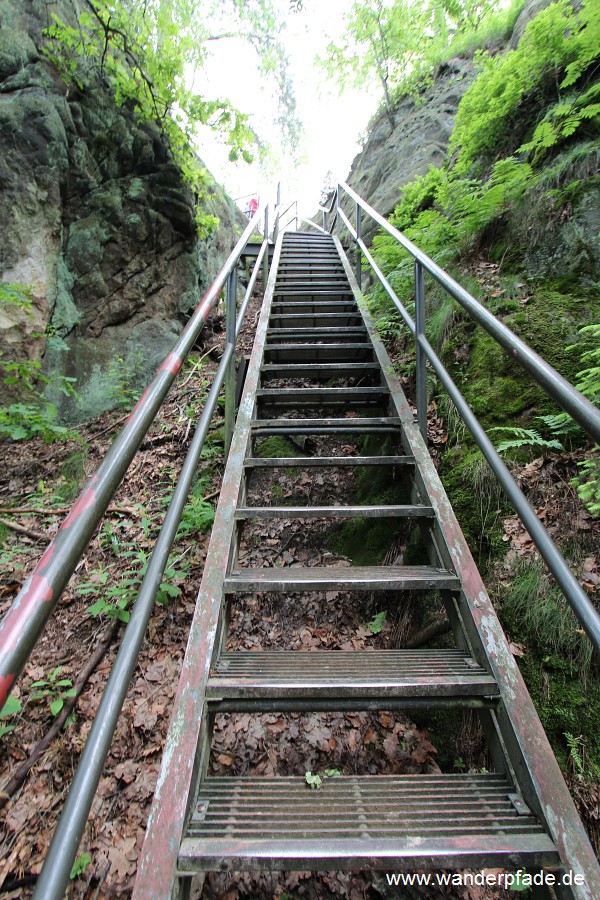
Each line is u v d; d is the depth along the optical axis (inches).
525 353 40.7
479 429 56.5
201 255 226.2
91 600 88.0
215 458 122.2
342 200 350.3
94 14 173.9
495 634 48.7
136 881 31.4
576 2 137.5
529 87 134.7
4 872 52.6
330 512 64.6
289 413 129.5
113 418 168.1
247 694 43.8
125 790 58.8
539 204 106.0
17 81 157.6
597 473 65.9
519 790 38.9
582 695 53.7
